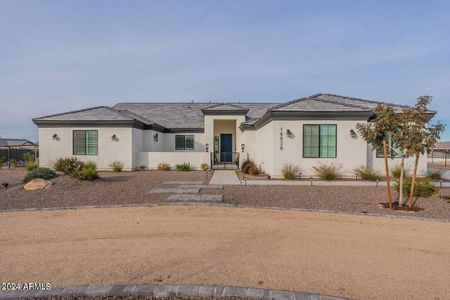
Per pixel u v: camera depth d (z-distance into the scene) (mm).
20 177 16844
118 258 5195
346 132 15695
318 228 7094
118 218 7875
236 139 23766
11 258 5195
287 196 10789
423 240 6305
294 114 15656
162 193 11141
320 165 15688
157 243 6004
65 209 8781
